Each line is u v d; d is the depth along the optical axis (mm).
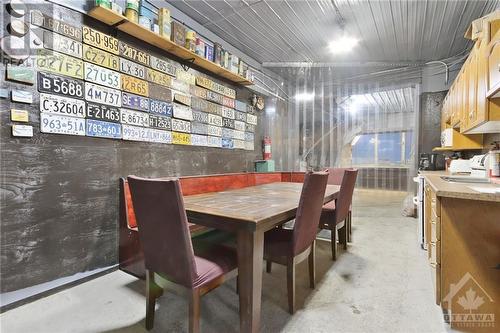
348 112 5375
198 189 2988
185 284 1250
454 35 3598
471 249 1464
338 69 4895
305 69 4922
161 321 1570
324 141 5422
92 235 2129
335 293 1895
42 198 1835
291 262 1625
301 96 5492
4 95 1653
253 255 1312
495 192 1352
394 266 2377
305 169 5387
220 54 3359
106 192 2227
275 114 5148
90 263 2115
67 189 1969
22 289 1743
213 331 1485
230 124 3861
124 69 2357
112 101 2258
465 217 1471
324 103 5422
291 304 1636
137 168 2490
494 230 1413
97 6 1972
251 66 4465
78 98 2020
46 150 1849
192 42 2861
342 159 5375
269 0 2857
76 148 2016
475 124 2240
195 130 3191
